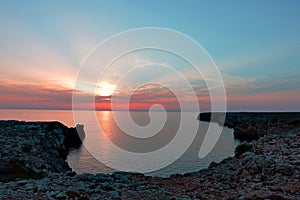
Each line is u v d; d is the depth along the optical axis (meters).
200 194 12.39
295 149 18.55
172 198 11.42
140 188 13.72
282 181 13.16
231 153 47.22
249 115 123.69
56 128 55.28
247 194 11.16
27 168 23.25
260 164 15.52
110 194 11.85
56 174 16.70
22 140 33.03
